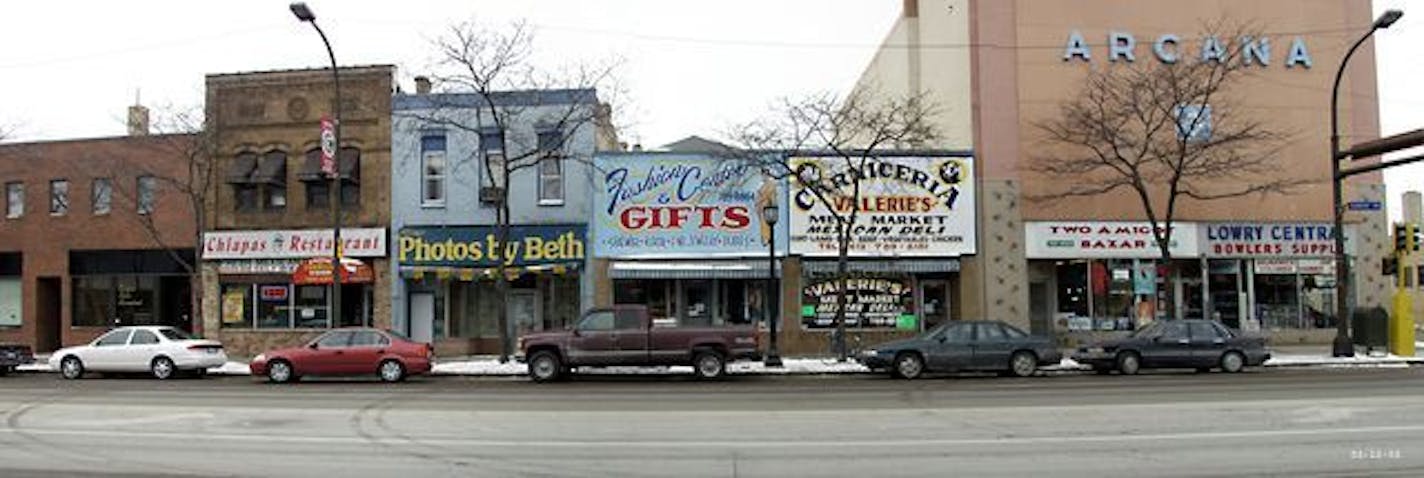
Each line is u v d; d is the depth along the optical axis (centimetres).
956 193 3053
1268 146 3138
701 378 2311
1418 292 5631
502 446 1208
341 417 1545
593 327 2330
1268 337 3130
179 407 1728
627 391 2008
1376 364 2609
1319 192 3191
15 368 2755
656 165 3016
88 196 3347
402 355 2370
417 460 1108
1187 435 1237
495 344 3147
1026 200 3077
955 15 3319
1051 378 2292
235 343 3153
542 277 3125
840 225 2686
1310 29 3234
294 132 3169
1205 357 2423
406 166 3092
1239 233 3139
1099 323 3095
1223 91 3105
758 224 3006
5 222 3406
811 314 3020
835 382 2214
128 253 3291
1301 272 3161
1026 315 3039
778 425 1380
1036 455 1093
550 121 3030
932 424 1375
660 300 3059
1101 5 3175
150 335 2602
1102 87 2898
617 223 3005
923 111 3156
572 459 1103
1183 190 2944
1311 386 1944
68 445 1259
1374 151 2717
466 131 3058
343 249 3102
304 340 3128
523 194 3050
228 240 3173
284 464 1090
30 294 3375
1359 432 1246
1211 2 3195
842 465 1043
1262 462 1033
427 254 3050
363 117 3138
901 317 3056
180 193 3256
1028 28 3148
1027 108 3119
